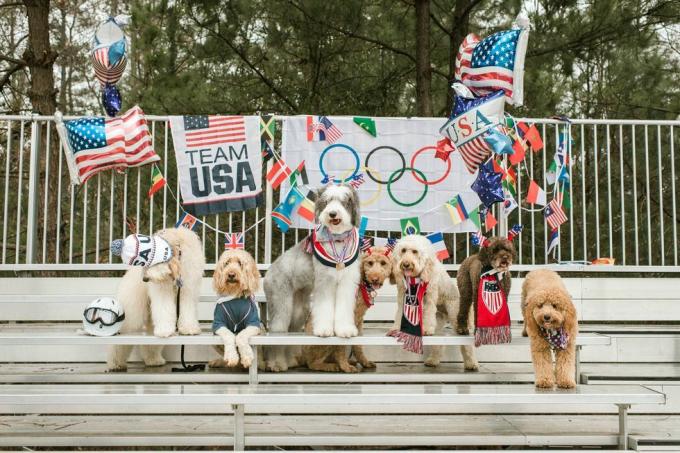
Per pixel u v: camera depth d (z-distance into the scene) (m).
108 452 4.02
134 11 9.39
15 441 4.12
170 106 9.14
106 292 5.84
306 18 9.91
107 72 5.71
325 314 4.62
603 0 9.32
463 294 4.86
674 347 5.57
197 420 4.62
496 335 4.54
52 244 9.14
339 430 4.38
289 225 5.86
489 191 5.35
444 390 4.25
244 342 4.50
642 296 6.00
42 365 5.36
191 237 4.86
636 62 10.43
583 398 4.05
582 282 5.98
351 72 10.84
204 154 5.99
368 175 6.09
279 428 4.42
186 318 4.72
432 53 10.84
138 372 4.96
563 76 10.10
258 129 6.03
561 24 9.63
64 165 9.68
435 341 4.64
